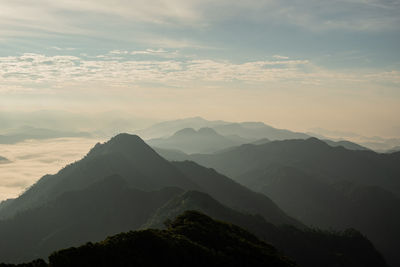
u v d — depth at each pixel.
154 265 69.62
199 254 78.12
